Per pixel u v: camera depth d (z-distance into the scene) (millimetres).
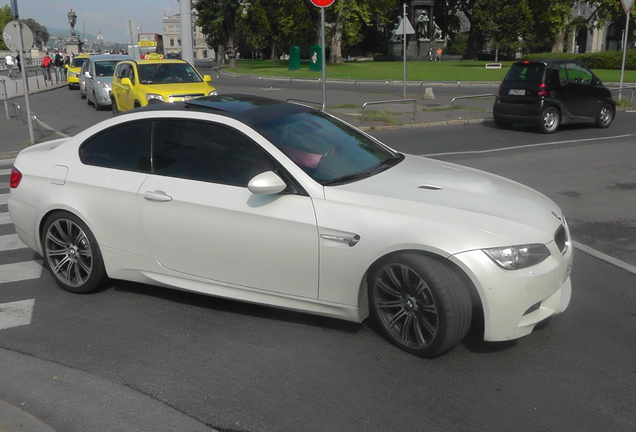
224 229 4266
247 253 4230
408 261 3762
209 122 4527
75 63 33969
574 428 3158
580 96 15164
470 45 65625
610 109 15820
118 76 17156
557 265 3789
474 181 4406
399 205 3896
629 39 51000
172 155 4590
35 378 3762
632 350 3992
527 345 4066
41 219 5090
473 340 4148
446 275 3674
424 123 16484
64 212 4961
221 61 70938
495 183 4504
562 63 14977
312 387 3592
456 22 71625
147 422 3277
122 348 4145
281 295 4234
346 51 83812
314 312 4195
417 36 61562
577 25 53875
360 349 4047
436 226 3723
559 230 4020
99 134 4977
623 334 4223
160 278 4684
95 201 4801
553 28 53344
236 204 4219
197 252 4434
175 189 4469
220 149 4430
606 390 3512
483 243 3625
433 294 3689
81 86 26562
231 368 3836
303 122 4785
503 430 3150
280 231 4082
